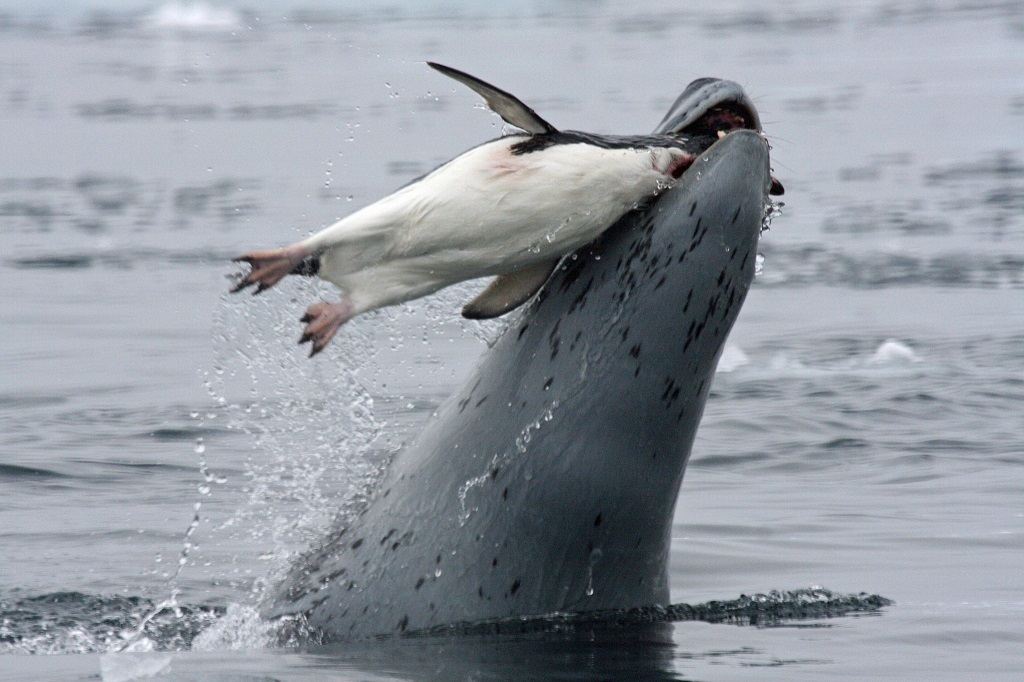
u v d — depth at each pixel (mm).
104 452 41781
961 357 58062
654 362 19875
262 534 32375
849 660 21922
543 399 20562
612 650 21062
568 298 20500
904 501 36719
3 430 44781
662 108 149125
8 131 149875
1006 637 23688
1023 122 149750
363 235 18578
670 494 21094
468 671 19969
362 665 20281
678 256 19469
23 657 22906
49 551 31438
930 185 111625
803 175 118312
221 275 76625
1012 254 83875
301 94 181750
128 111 165375
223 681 20000
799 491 38156
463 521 21359
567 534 20875
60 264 80812
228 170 119688
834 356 58656
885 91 181125
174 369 54562
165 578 28969
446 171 18906
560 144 19016
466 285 24828
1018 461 41531
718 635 23219
